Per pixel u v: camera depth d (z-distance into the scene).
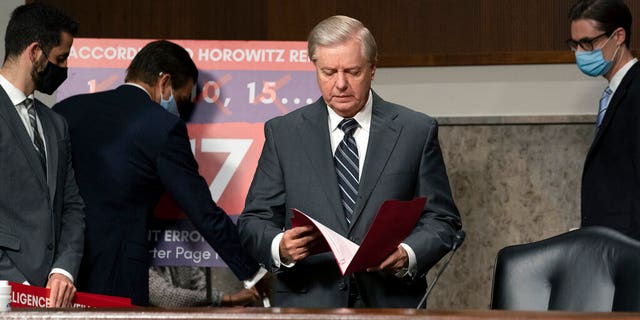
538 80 5.61
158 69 4.59
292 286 3.71
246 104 4.73
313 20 5.88
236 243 4.48
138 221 4.40
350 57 3.68
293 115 3.93
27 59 3.99
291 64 4.74
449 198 3.82
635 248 3.22
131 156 4.38
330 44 3.69
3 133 3.86
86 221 4.30
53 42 4.02
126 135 4.40
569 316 2.22
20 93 3.99
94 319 2.31
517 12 5.70
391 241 3.40
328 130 3.83
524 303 3.30
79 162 4.38
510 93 5.64
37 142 3.99
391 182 3.73
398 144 3.78
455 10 5.76
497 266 3.40
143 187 4.41
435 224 3.71
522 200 5.60
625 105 4.57
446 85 5.70
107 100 4.52
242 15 5.91
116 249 4.31
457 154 5.68
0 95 3.91
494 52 5.69
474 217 5.64
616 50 4.79
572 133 5.57
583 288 3.26
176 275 4.83
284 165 3.83
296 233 3.48
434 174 3.81
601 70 4.83
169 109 4.67
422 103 5.71
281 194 3.84
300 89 4.72
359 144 3.83
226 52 4.77
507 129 5.64
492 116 5.64
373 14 5.83
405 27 5.80
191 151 4.55
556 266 3.32
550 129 5.60
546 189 5.59
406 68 5.74
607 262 3.26
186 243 4.65
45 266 3.88
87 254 4.27
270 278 4.75
